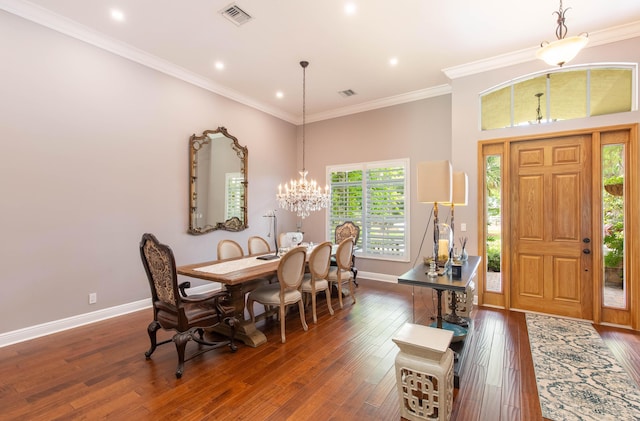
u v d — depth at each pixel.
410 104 5.35
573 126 3.59
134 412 1.95
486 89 4.12
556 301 3.72
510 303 3.98
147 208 4.04
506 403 2.04
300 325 3.46
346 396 2.13
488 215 4.13
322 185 6.38
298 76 4.62
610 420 1.86
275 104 5.83
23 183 3.00
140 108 3.96
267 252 4.57
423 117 5.23
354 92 5.24
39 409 1.97
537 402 2.04
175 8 3.04
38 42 3.09
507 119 4.04
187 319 2.45
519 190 3.92
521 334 3.16
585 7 2.98
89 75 3.47
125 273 3.80
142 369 2.48
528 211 3.88
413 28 3.38
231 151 5.21
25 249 3.02
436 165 2.48
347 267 4.20
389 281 5.50
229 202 5.17
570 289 3.65
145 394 2.14
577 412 1.94
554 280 3.73
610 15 3.12
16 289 2.96
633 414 1.91
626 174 3.39
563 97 3.73
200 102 4.72
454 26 3.34
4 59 2.88
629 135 3.36
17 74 2.96
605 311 3.47
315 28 3.39
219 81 4.80
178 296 2.40
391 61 4.14
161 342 2.85
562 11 3.00
